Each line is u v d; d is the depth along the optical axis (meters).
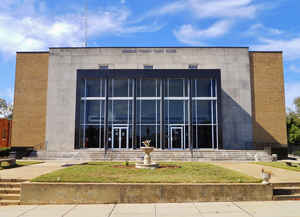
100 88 29.48
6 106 66.25
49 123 30.53
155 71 29.05
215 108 28.88
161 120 28.44
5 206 9.88
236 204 9.84
